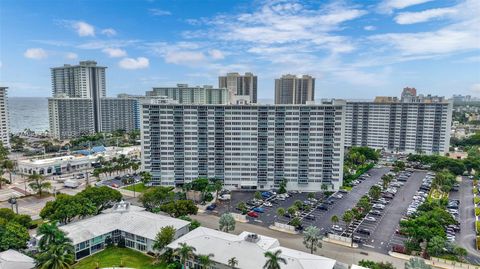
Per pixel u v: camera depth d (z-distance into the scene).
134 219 114.56
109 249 107.00
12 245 93.31
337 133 177.75
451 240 113.50
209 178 182.62
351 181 198.75
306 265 83.81
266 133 179.75
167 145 183.12
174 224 110.94
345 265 96.88
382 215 142.62
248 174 183.12
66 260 77.31
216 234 103.81
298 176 181.00
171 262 97.38
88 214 121.19
